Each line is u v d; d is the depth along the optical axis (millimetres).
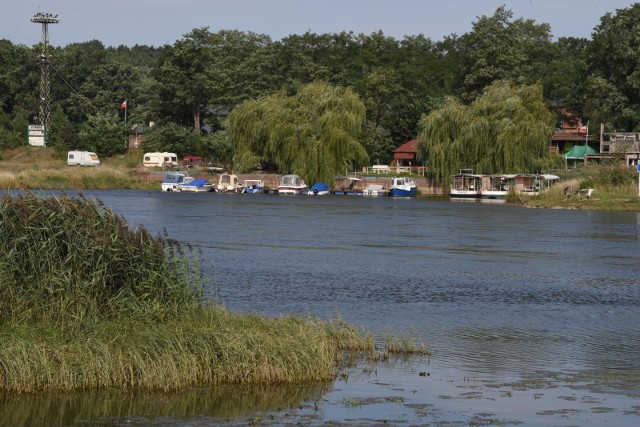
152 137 177750
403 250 56469
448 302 35688
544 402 21016
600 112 150375
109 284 25906
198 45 185625
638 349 27156
